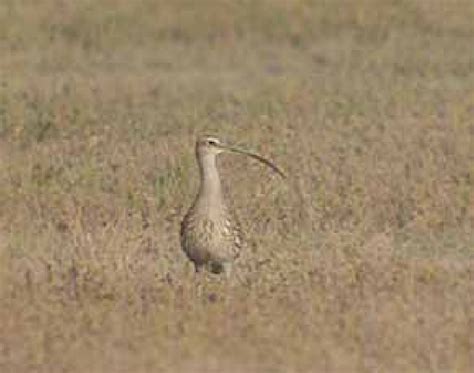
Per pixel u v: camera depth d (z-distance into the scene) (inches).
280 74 2918.3
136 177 1935.3
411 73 2851.9
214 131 2260.1
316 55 3105.3
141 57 3068.4
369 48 3139.8
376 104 2485.2
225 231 1485.0
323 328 1337.4
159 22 3280.0
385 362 1267.2
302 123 2320.4
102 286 1454.2
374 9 3361.2
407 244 1690.5
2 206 1797.5
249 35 3243.1
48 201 1814.7
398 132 2237.9
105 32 3208.7
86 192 1866.4
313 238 1689.2
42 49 3083.2
